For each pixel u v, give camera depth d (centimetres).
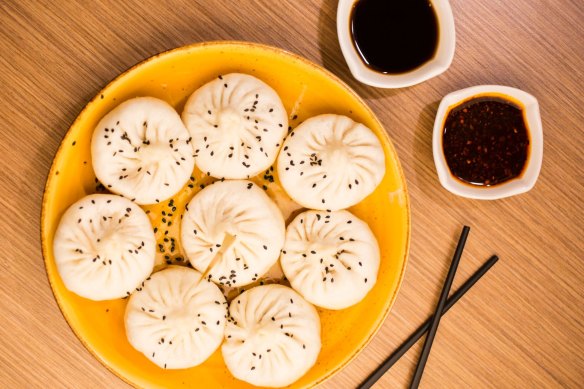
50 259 74
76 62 76
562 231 80
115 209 76
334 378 79
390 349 79
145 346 76
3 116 76
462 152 78
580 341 81
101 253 75
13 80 76
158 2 76
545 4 79
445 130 77
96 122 76
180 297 77
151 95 77
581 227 80
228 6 77
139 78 75
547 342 81
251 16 77
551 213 80
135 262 76
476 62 79
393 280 76
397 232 77
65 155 73
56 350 77
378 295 78
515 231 80
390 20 76
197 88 77
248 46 74
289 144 78
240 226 77
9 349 77
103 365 75
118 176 76
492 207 80
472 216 79
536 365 81
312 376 77
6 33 75
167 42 77
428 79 78
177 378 77
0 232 76
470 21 78
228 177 78
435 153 76
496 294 80
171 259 78
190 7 77
